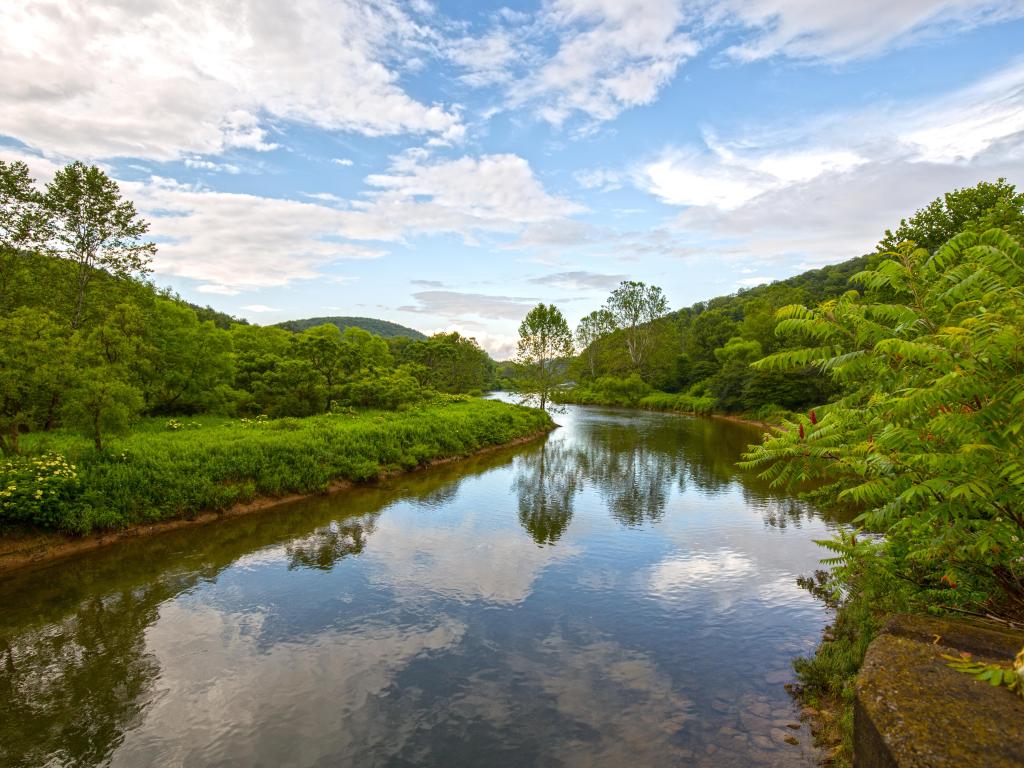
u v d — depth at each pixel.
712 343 69.00
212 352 22.78
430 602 8.39
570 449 26.14
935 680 3.10
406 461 18.67
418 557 10.39
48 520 9.98
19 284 21.17
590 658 6.79
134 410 12.59
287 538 11.37
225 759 4.95
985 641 3.68
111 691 5.99
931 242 18.92
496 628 7.56
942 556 4.86
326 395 26.91
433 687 6.13
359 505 14.17
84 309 22.77
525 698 5.93
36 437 13.56
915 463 4.03
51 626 7.47
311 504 14.09
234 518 12.61
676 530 12.36
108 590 8.65
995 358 3.06
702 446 27.34
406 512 13.63
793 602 8.47
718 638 7.30
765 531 12.28
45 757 4.95
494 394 70.44
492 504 14.71
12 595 8.38
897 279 4.51
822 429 5.15
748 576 9.54
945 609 5.40
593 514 13.77
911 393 3.51
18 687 6.04
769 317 51.03
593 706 5.79
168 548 10.56
